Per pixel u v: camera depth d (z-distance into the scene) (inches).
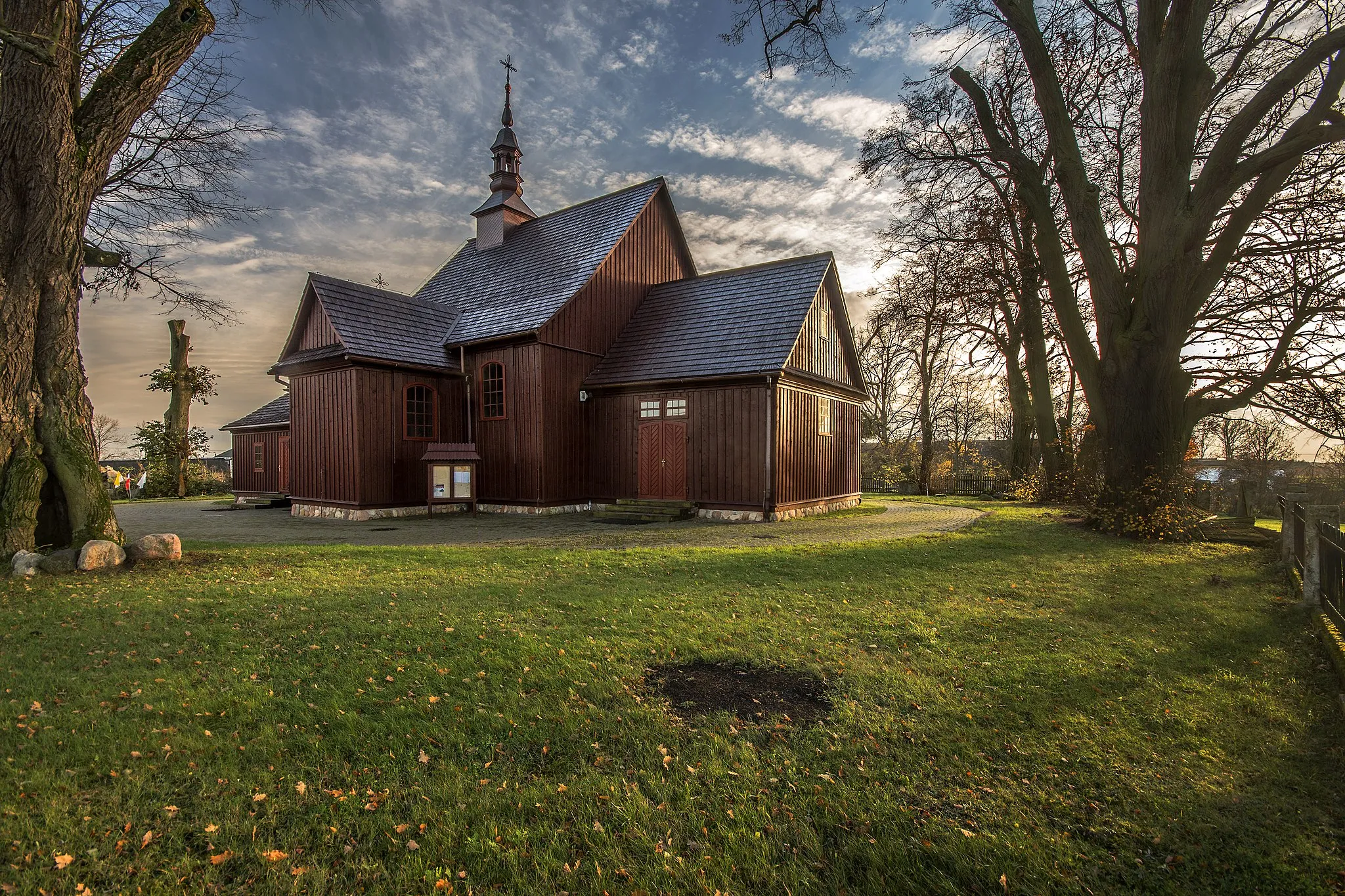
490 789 134.0
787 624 252.2
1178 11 486.9
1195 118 510.6
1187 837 121.5
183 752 145.6
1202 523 499.2
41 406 362.6
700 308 783.7
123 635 224.2
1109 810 130.3
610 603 276.5
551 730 160.1
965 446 1439.5
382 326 744.3
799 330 669.9
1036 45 538.0
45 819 119.7
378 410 706.8
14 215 346.3
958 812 129.4
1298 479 1037.2
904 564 375.6
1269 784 139.5
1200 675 201.2
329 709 168.6
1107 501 537.3
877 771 143.3
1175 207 508.1
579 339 757.9
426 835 119.3
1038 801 133.3
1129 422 528.7
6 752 142.7
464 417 790.5
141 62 373.1
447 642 220.7
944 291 908.0
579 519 676.1
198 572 335.3
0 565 328.5
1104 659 214.4
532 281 829.2
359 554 402.3
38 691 175.8
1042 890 107.6
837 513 751.7
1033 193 589.0
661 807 129.2
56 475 360.5
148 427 1219.9
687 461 698.2
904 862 114.2
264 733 154.3
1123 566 374.9
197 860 111.5
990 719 169.2
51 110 346.9
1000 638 237.3
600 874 110.3
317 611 259.4
